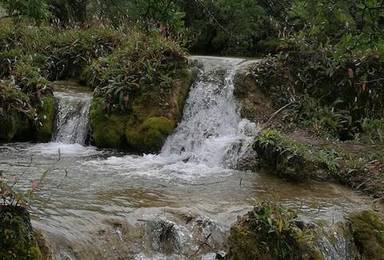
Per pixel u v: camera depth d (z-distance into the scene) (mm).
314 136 10211
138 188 7535
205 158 9734
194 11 18906
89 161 9227
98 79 12195
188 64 11766
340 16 7875
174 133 10656
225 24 18938
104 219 5895
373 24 8078
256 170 9016
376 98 10766
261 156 8906
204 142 10312
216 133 10898
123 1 14734
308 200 7539
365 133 10320
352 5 7914
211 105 11266
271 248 5672
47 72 13344
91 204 6496
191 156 9945
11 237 4578
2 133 10539
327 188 8242
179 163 9539
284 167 8500
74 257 5207
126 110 10781
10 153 9523
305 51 11438
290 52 11531
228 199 7266
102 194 7039
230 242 5750
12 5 9945
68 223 5691
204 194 7457
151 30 12711
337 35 8789
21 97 10750
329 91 11117
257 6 18594
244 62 12180
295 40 11609
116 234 5727
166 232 5973
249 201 7227
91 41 13961
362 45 8289
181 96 11070
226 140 10016
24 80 11414
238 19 18703
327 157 8891
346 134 10625
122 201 6762
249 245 5641
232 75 11461
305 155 8586
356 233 6695
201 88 11453
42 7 10078
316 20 8141
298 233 5793
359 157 9086
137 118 10594
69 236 5387
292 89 11203
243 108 11016
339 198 7758
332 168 8648
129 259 5605
